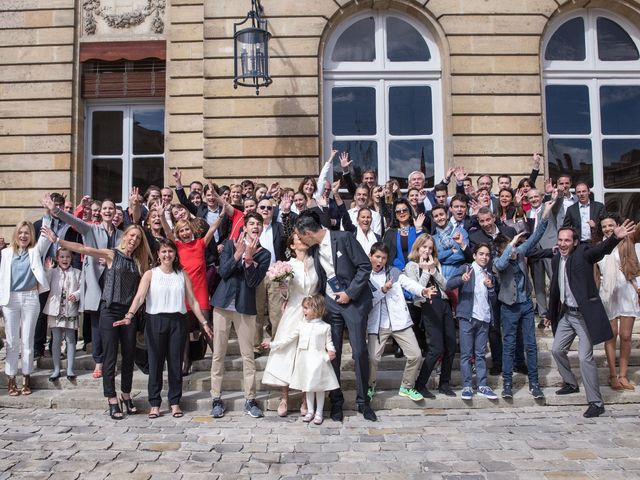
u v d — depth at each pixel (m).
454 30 9.73
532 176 8.38
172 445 4.91
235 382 6.45
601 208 7.73
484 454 4.69
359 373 5.68
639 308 6.36
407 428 5.38
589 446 4.86
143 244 5.93
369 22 10.09
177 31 10.59
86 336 7.41
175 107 10.52
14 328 6.27
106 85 10.70
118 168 10.88
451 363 6.21
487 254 6.14
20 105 10.48
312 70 9.67
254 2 9.09
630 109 10.17
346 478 4.23
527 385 6.46
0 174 10.38
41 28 10.57
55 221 7.43
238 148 9.60
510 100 9.67
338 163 9.92
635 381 6.50
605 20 10.20
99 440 5.04
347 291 5.66
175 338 5.79
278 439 5.08
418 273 6.15
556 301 6.19
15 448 4.83
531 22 9.76
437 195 7.73
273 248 6.85
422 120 10.00
